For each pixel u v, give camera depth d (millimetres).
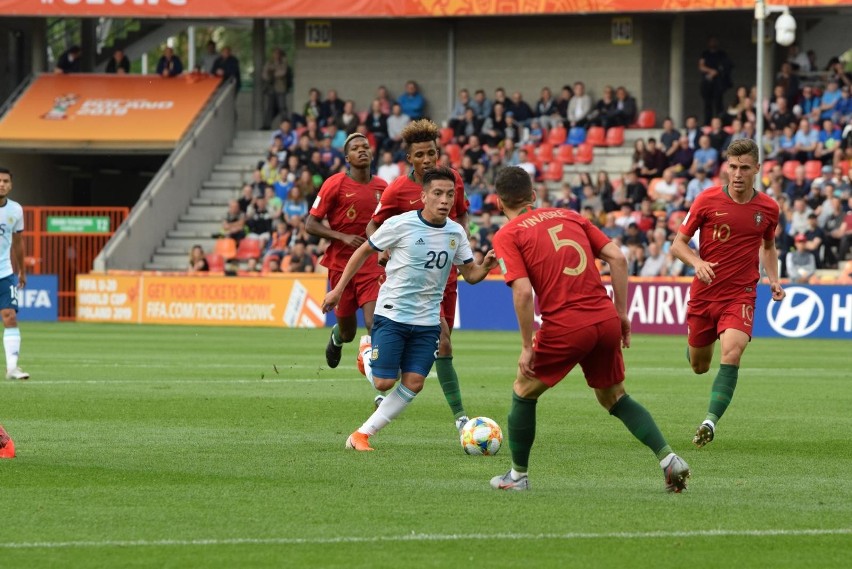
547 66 100750
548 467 23359
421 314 25062
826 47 103250
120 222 96562
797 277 74562
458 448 25797
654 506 19266
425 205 24688
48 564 15320
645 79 98500
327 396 36500
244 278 84000
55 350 57719
